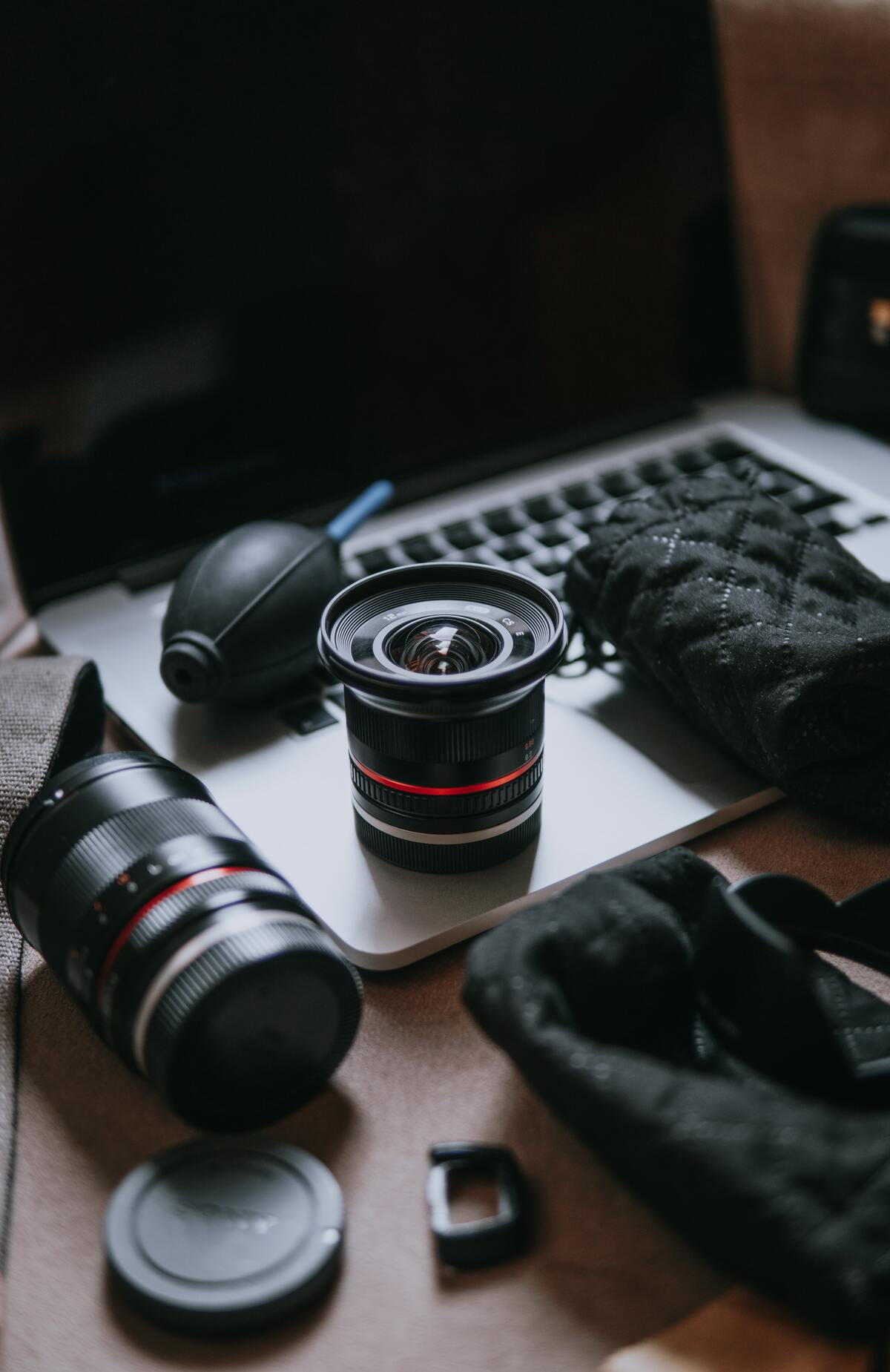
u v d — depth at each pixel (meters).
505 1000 0.40
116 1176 0.42
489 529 0.76
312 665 0.64
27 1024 0.48
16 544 0.71
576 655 0.66
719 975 0.41
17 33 0.64
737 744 0.55
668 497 0.63
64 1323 0.37
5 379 0.69
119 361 0.71
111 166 0.68
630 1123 0.36
